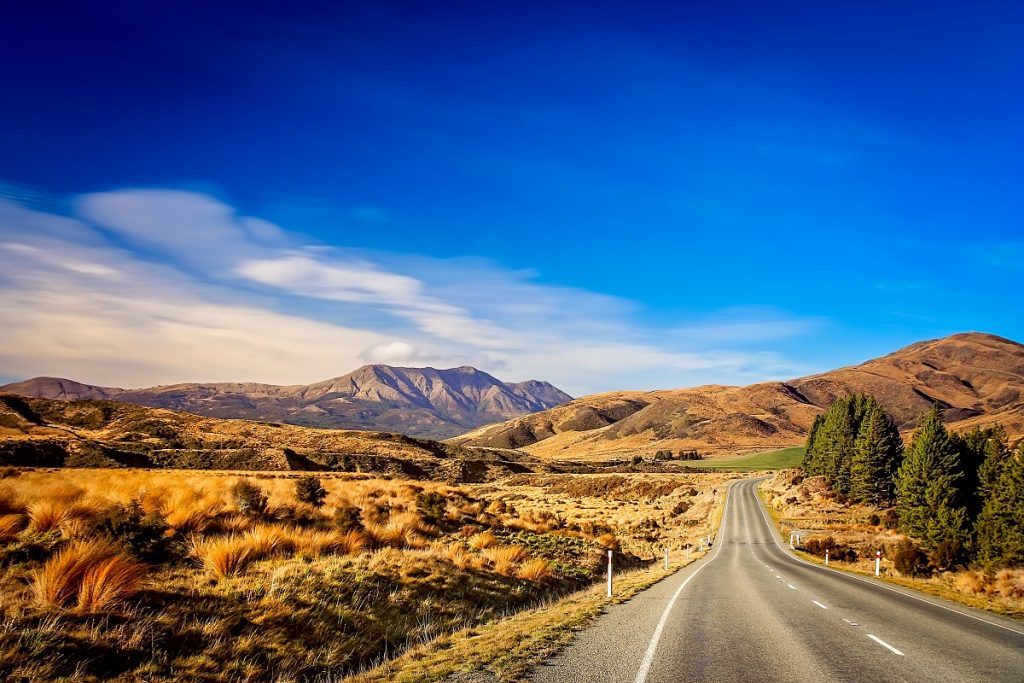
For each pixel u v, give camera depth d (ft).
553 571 64.59
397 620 36.24
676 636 33.78
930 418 184.24
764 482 406.62
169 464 248.52
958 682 24.80
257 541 44.27
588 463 612.29
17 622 23.67
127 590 28.45
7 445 198.29
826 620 40.93
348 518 61.46
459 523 85.46
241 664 26.09
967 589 67.15
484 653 28.81
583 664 26.86
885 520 219.41
